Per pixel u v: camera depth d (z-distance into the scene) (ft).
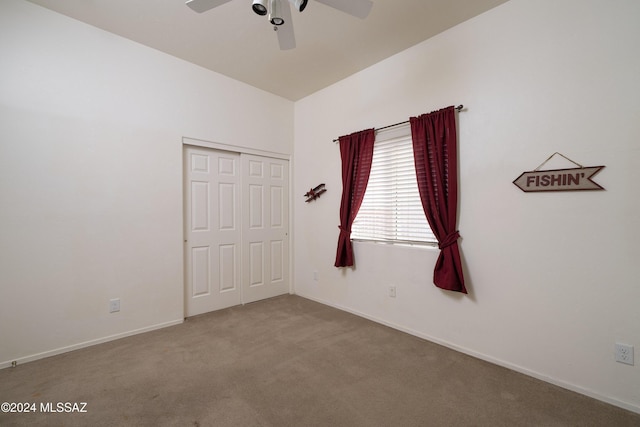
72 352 7.82
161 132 9.55
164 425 5.16
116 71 8.66
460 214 7.97
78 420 5.25
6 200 7.08
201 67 10.45
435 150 8.22
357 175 10.56
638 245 5.58
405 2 7.11
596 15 5.97
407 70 9.16
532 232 6.80
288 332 9.17
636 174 5.59
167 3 7.27
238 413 5.48
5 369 6.95
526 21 6.83
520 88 6.94
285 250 13.38
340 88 11.39
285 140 13.24
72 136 7.95
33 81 7.39
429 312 8.66
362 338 8.76
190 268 10.54
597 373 5.98
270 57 9.78
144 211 9.18
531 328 6.82
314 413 5.49
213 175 11.11
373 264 10.21
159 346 8.18
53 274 7.69
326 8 7.27
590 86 6.04
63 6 7.42
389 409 5.60
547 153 6.57
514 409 5.63
